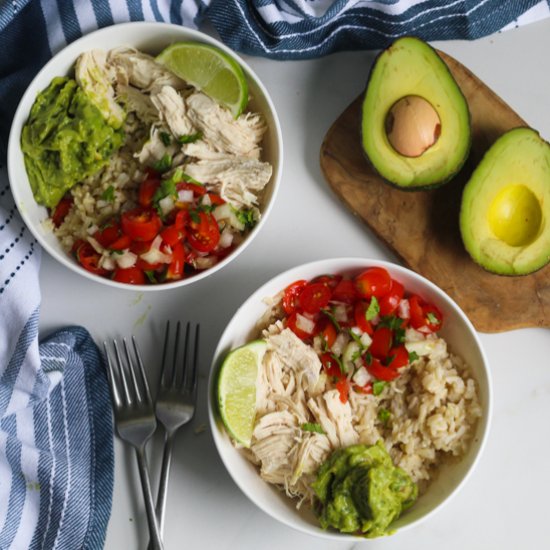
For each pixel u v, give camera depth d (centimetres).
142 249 81
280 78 89
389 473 80
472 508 87
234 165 83
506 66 89
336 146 87
